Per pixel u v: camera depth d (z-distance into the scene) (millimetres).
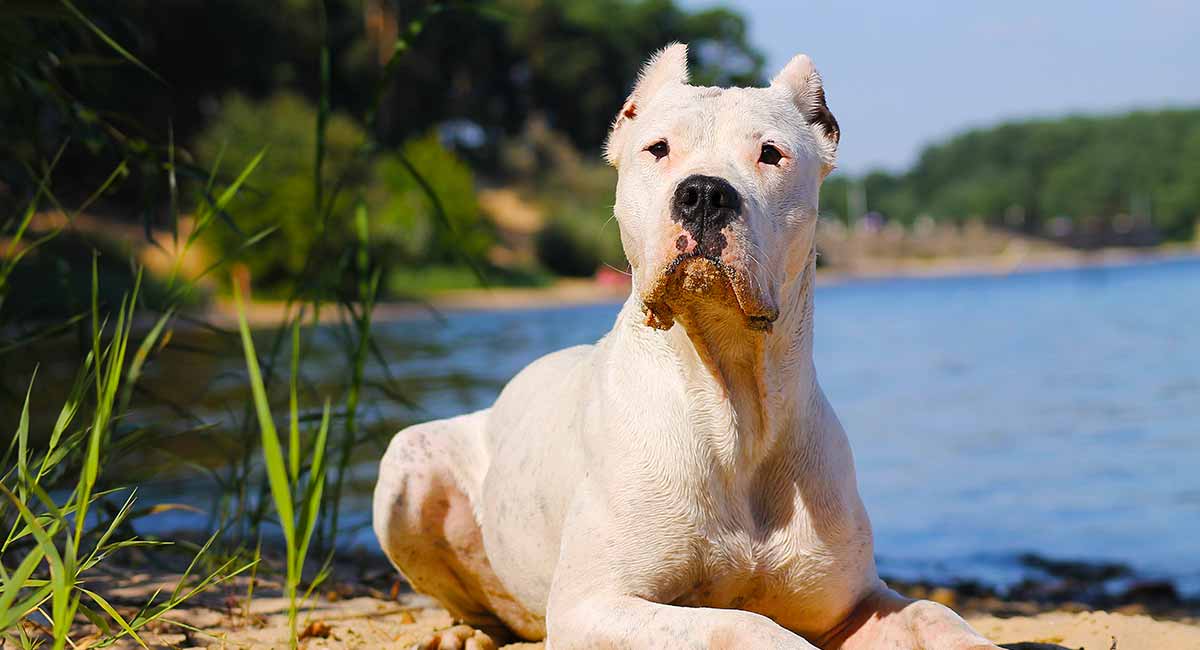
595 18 81562
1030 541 7379
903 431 11750
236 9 57062
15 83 5230
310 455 5051
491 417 4438
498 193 66562
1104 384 15070
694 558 3342
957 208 139375
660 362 3402
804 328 3463
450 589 4449
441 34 72312
